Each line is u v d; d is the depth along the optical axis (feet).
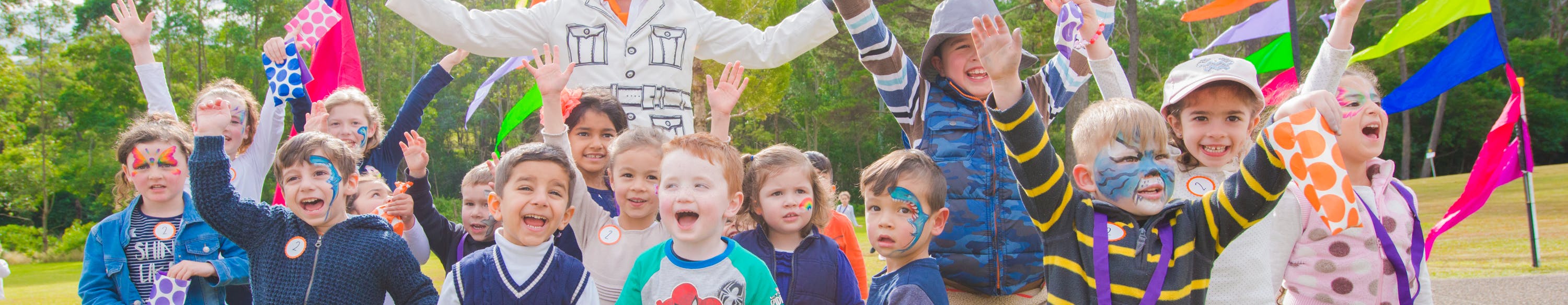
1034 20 80.07
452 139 158.10
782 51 14.57
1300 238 11.27
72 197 156.56
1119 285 8.36
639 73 13.78
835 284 10.14
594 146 12.45
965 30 11.77
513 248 9.27
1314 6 130.72
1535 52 147.43
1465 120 147.84
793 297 10.00
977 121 11.75
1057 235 8.82
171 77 143.33
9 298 40.55
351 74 17.79
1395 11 134.51
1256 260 9.66
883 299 9.66
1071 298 8.54
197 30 143.43
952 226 11.21
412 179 12.59
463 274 9.18
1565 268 27.17
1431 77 18.53
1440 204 69.92
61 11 150.00
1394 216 11.39
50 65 146.10
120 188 12.72
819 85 157.79
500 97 144.05
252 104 13.74
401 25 152.76
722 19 14.92
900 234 9.71
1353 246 11.02
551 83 11.17
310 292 9.20
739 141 129.59
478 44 13.57
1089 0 12.55
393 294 9.71
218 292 12.03
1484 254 32.68
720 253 8.89
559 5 14.16
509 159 9.45
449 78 16.57
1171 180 8.82
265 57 14.01
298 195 9.48
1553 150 151.02
